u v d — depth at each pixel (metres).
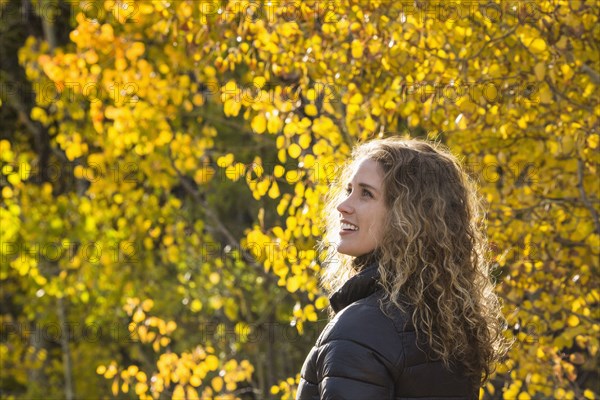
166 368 7.58
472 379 3.04
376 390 2.72
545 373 5.96
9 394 19.19
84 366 16.08
